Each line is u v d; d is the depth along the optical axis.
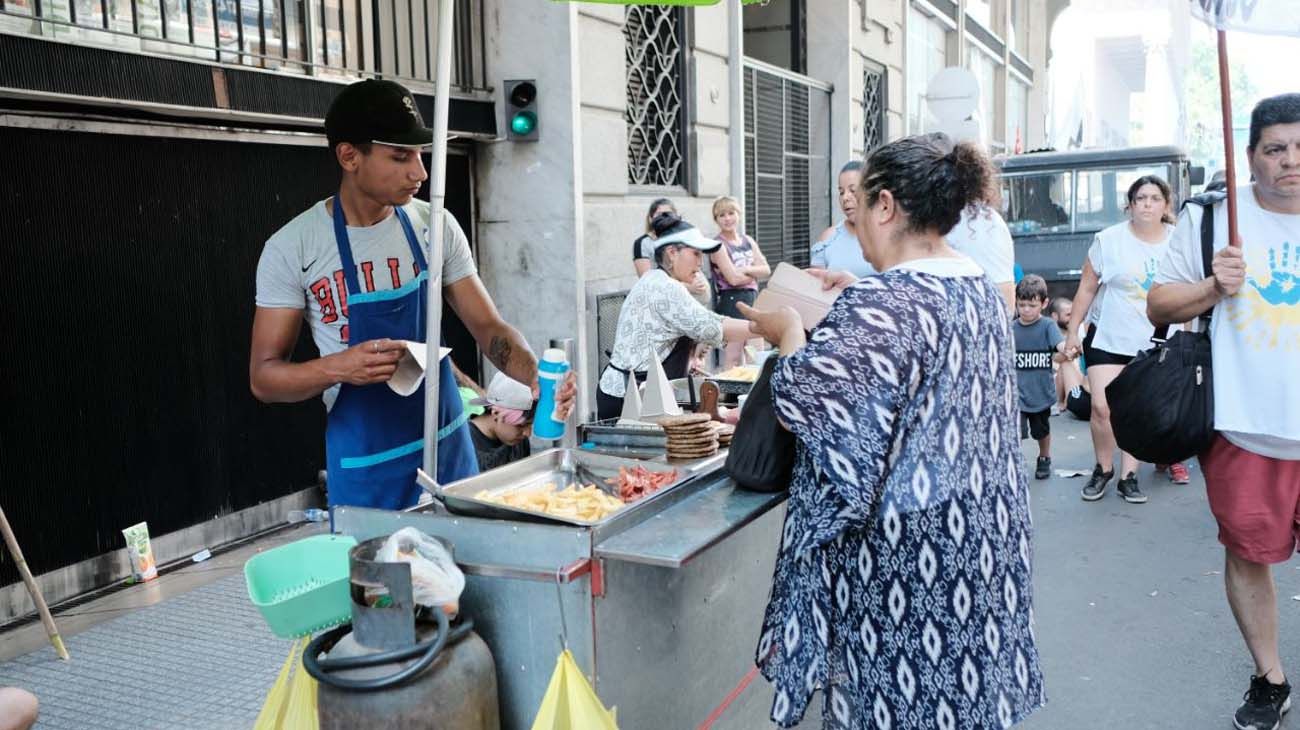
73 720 3.72
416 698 2.20
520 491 2.99
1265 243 3.49
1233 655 4.47
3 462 4.45
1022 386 7.50
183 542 5.31
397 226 3.07
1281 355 3.45
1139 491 6.96
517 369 3.29
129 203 4.95
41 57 4.20
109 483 4.91
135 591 4.91
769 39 14.20
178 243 5.21
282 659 4.21
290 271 2.99
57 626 4.51
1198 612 4.95
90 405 4.81
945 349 2.26
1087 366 6.88
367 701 2.19
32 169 4.53
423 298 3.12
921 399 2.25
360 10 6.23
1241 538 3.63
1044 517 6.57
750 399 2.82
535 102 7.36
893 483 2.26
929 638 2.29
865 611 2.34
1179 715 3.96
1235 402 3.51
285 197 5.82
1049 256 11.67
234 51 5.16
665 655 2.77
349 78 6.11
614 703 2.54
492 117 7.36
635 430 3.55
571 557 2.40
